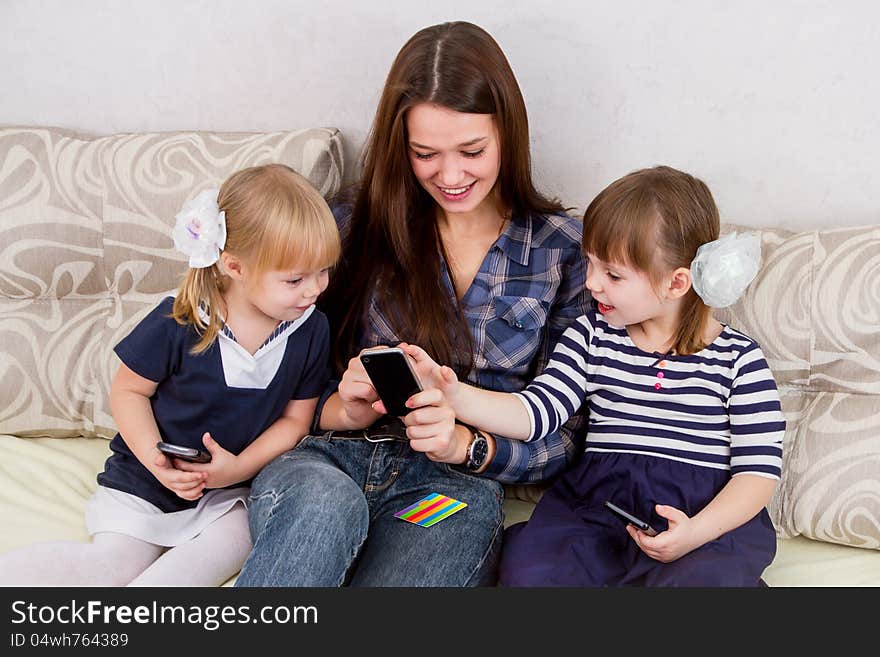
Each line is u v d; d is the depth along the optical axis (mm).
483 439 1429
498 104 1386
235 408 1431
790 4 1508
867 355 1440
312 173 1628
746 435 1379
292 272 1330
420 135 1387
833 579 1365
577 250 1521
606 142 1653
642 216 1337
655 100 1607
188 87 1783
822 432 1446
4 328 1682
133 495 1414
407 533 1339
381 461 1462
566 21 1597
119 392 1428
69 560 1314
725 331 1431
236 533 1408
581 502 1438
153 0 1733
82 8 1760
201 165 1647
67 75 1805
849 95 1531
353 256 1541
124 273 1684
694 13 1545
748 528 1354
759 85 1560
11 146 1703
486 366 1507
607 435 1452
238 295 1402
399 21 1667
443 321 1482
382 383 1339
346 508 1279
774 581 1364
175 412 1431
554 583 1302
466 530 1343
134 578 1355
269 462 1452
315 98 1750
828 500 1415
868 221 1590
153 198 1651
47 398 1678
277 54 1733
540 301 1504
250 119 1786
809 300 1474
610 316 1419
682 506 1378
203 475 1377
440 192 1435
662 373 1426
